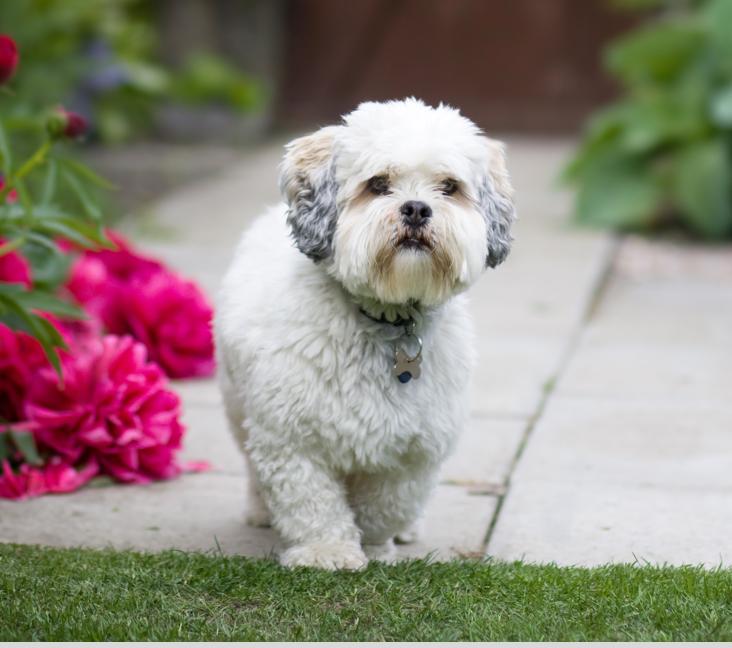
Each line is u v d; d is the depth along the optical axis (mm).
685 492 6430
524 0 18859
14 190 7266
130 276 8852
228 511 6219
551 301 10531
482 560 5574
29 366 6766
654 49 13336
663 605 4902
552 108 19047
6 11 13875
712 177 12953
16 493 6324
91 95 16859
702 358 8953
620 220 13266
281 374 5180
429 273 5039
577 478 6637
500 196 5418
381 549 5633
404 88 19312
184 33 18703
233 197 14602
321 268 5293
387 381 5184
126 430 6570
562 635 4637
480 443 7172
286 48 19453
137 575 5195
